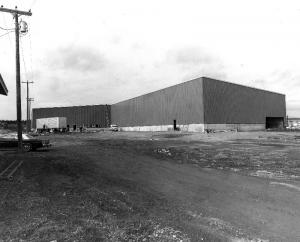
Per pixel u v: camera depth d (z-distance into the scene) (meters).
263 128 64.50
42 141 21.34
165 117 61.97
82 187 8.54
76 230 5.05
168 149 21.36
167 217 5.90
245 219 5.80
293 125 74.88
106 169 11.91
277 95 69.81
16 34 20.39
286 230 5.22
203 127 49.59
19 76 20.47
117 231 5.07
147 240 4.72
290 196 7.59
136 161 14.53
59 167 12.36
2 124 94.81
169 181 9.58
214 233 5.06
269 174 10.98
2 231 4.96
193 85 52.41
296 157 16.03
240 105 58.22
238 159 15.45
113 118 95.19
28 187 8.49
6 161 14.40
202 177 10.33
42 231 4.96
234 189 8.42
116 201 7.05
